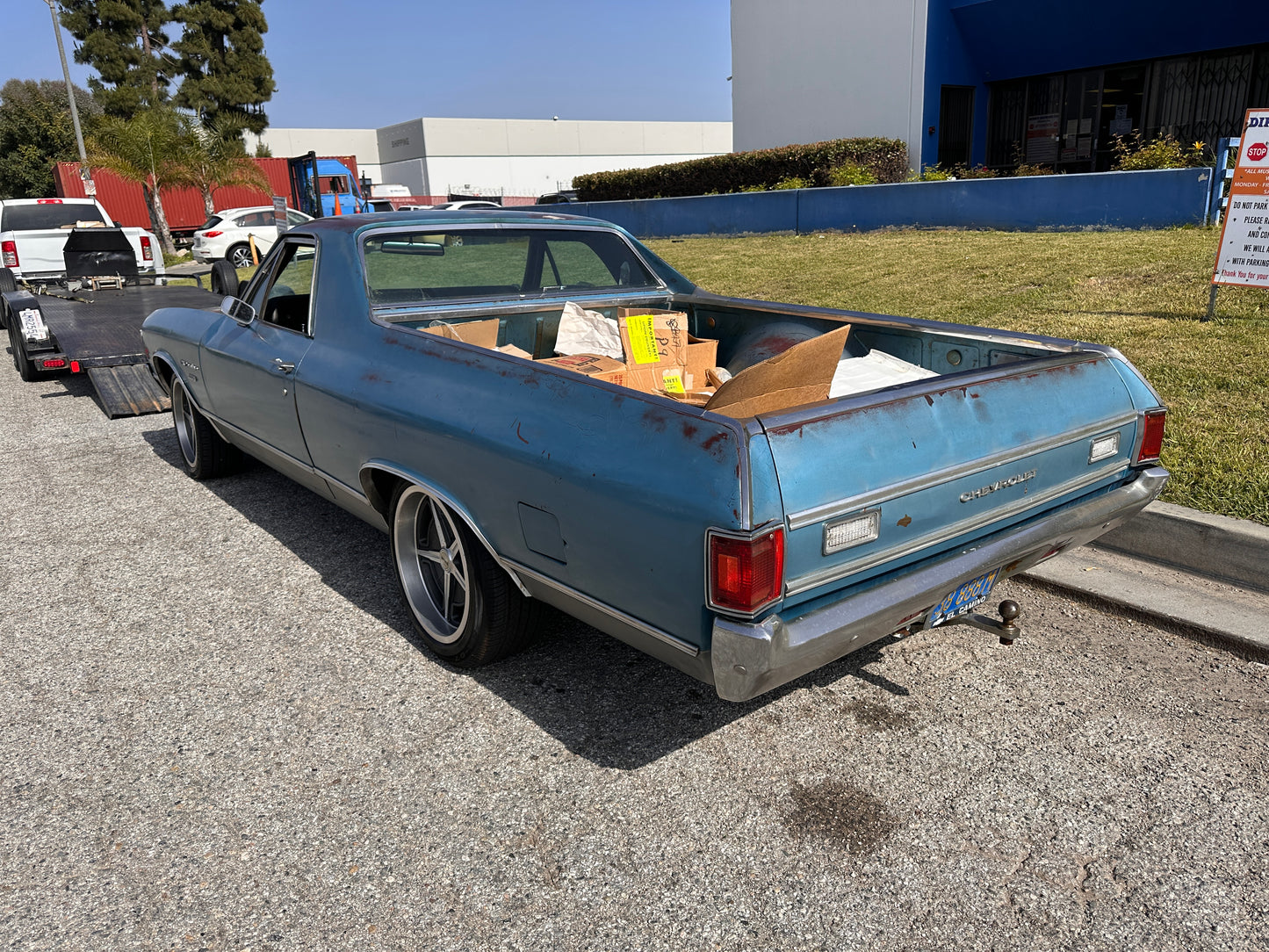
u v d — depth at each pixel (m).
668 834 2.46
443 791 2.66
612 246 4.57
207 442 5.46
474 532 2.92
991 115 18.66
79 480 5.83
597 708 3.08
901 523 2.35
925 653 3.39
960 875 2.29
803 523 2.13
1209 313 6.64
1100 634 3.47
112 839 2.50
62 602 4.02
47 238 13.82
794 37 19.39
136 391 7.06
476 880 2.31
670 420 2.27
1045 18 16.30
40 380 9.34
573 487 2.44
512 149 65.38
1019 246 10.48
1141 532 3.96
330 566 4.34
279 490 5.52
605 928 2.15
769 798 2.60
